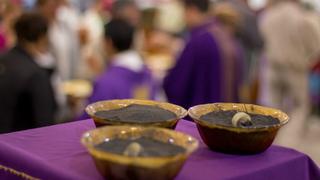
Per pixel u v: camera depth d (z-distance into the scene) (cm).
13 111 229
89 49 397
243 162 108
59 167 101
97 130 100
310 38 425
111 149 94
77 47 391
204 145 117
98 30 419
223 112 122
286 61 433
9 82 227
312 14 468
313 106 519
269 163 109
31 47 238
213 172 101
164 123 109
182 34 466
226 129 109
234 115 115
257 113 123
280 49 432
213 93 255
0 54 238
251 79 404
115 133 101
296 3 433
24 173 106
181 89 259
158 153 93
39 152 109
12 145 113
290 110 455
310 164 119
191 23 270
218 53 255
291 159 113
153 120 110
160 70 330
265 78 439
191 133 125
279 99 446
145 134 103
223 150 112
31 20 238
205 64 255
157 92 300
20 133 122
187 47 260
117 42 235
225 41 261
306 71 442
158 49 405
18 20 238
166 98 283
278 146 122
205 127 112
